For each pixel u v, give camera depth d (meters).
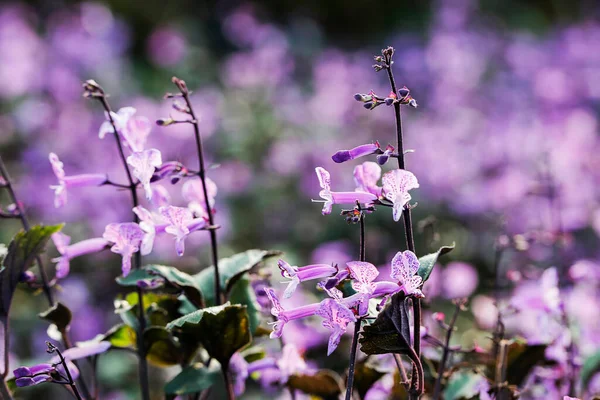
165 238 7.77
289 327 4.22
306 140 9.90
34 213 8.30
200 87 12.43
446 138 9.48
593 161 8.03
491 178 8.94
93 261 7.81
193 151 8.88
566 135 8.65
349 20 18.44
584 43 12.13
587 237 7.22
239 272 2.99
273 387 3.41
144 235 2.61
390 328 2.26
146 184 2.56
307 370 3.24
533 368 3.31
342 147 9.64
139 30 16.38
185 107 2.94
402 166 2.35
